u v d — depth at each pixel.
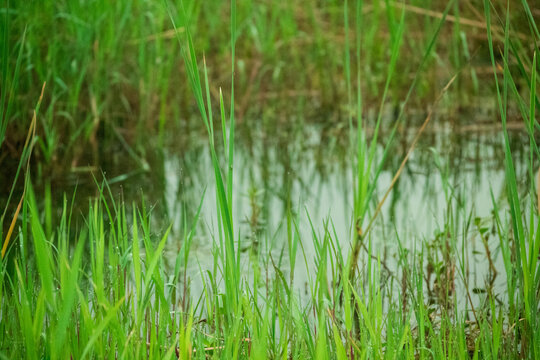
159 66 8.04
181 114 8.88
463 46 8.88
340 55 9.91
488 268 4.97
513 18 7.95
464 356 3.14
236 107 8.88
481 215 5.82
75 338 3.03
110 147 7.66
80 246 2.56
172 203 6.38
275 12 10.02
